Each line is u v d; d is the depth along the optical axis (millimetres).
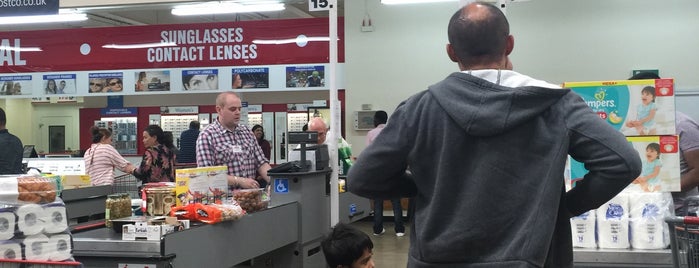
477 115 1425
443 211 1482
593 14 8945
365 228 9102
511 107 1419
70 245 2387
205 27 9305
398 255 6875
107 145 6715
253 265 4191
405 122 1544
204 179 3381
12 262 2174
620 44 8875
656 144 2637
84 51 9625
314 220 4219
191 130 8461
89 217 5395
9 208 2211
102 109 12375
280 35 9164
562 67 9039
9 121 15250
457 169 1474
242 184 3930
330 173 4422
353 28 9711
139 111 12109
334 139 4438
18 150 5516
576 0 8992
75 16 8938
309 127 5254
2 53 9812
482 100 1438
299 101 11727
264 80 9195
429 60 9484
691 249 2297
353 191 1611
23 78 9773
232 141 4227
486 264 1408
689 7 8680
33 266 2225
